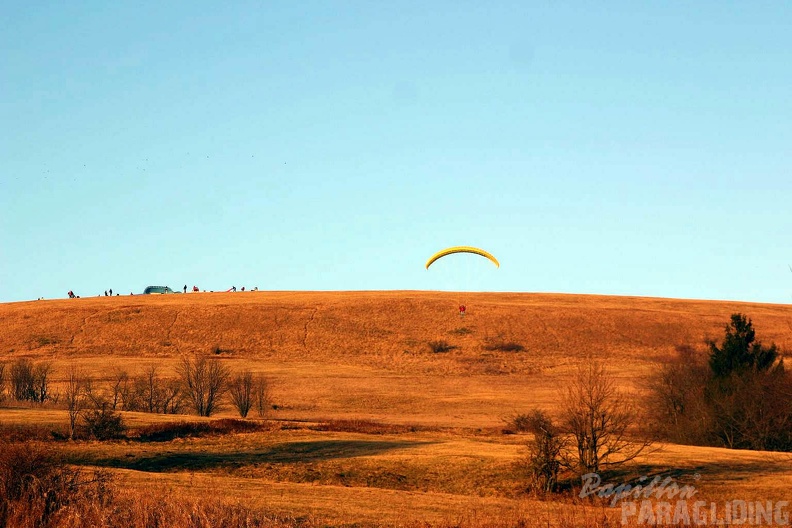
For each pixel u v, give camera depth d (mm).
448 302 177000
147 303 176500
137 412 80125
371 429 72375
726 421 68625
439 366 134625
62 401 90312
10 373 102812
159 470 52281
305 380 118875
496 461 53625
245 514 33500
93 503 32344
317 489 44594
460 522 35562
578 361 137750
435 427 77938
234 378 113125
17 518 31047
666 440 71938
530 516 38219
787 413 66438
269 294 195750
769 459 54812
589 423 50844
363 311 169500
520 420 74938
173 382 102938
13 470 32938
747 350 76375
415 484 50406
